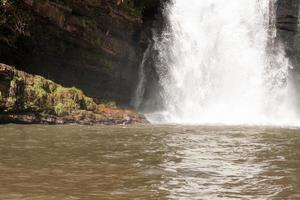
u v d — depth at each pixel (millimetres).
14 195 7219
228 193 7699
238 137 16781
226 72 33906
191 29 33625
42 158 10727
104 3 26891
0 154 11164
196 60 33062
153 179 8664
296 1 37000
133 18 29234
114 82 28891
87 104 23016
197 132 18578
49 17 24359
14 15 23359
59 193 7422
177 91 31812
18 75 20984
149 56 31344
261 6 36031
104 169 9539
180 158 11164
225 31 34656
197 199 7281
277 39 36500
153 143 14195
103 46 27562
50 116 21094
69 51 26172
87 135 16250
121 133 17359
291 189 8031
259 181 8664
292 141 15602
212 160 10969
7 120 19922
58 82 26359
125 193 7531
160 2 32344
